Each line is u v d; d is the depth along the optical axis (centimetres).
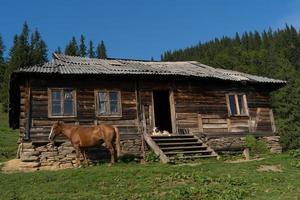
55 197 1165
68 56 2498
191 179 1378
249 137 2350
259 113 2478
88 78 2061
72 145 1884
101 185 1309
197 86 2331
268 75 6769
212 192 1180
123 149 2022
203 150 2003
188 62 2973
